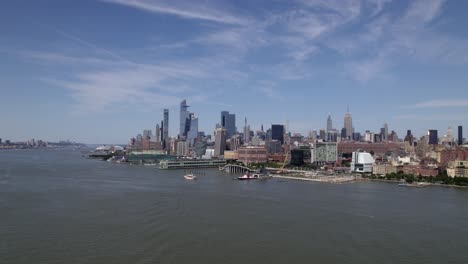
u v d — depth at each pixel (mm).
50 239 163250
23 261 138750
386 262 143500
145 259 141750
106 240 162750
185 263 139000
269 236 173375
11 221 192125
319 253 152000
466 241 170125
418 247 161125
